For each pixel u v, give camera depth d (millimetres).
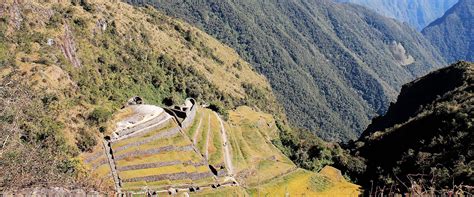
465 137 86562
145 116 99500
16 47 110125
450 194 21984
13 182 29453
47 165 38688
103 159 82125
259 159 110938
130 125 94125
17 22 118125
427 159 85250
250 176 100188
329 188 103562
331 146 132625
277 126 157250
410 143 105812
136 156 86188
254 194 94062
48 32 125438
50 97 91062
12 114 39344
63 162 62188
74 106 94125
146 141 90750
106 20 168875
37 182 31016
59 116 85000
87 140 83125
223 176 95125
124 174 79938
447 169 70688
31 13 124688
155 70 177875
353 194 99188
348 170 116750
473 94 112688
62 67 117062
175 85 181875
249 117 144375
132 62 166750
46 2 142125
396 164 96438
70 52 130875
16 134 37969
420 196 21953
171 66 188875
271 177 103750
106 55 153000
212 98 192625
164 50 199750
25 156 34938
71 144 79750
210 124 115125
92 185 49938
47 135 72062
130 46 174125
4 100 40062
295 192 99438
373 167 113688
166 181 82812
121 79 150125
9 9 117000
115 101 125188
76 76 120938
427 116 109875
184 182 85000
